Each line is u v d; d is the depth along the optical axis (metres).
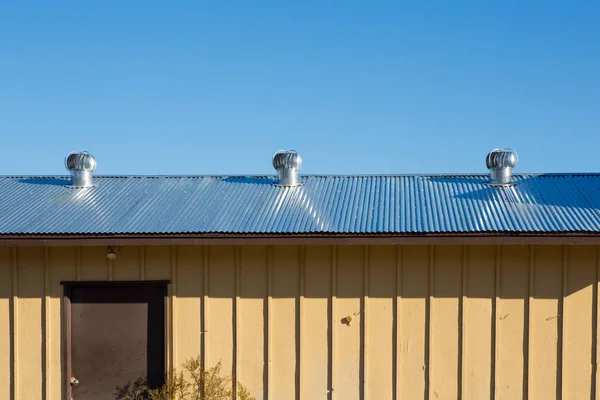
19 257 9.68
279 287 9.33
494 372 8.99
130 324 9.57
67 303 9.58
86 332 9.61
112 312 9.59
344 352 9.20
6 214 9.95
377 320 9.18
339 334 9.22
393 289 9.18
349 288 9.23
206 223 9.30
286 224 9.16
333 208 9.84
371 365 9.15
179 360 9.42
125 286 9.58
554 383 8.93
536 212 9.26
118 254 9.57
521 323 9.00
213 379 9.25
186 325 9.44
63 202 10.56
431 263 9.15
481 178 11.20
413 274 9.16
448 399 9.04
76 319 9.62
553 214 9.14
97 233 9.05
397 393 9.09
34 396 9.55
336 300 9.24
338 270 9.26
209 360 9.38
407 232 8.68
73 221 9.55
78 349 9.60
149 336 9.54
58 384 9.53
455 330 9.08
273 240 8.91
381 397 9.12
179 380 9.31
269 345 9.29
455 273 9.11
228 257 9.42
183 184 11.42
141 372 9.53
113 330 9.58
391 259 9.20
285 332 9.30
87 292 9.64
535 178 11.01
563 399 8.90
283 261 9.34
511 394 8.98
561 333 8.93
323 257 9.29
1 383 9.60
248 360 9.33
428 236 8.67
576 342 8.91
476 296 9.07
